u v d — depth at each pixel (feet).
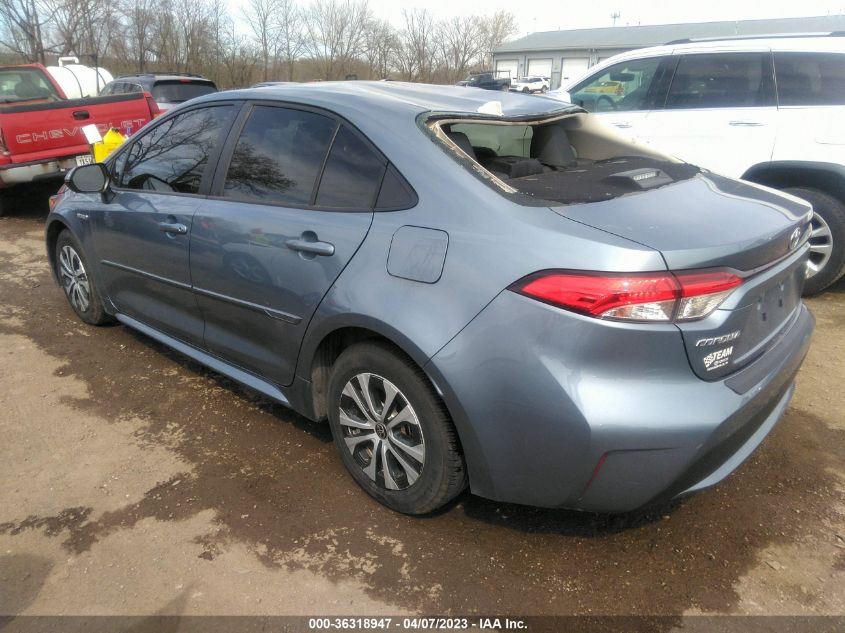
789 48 16.66
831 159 15.90
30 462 9.82
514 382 6.81
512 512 8.68
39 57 72.13
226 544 8.11
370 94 9.37
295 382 9.45
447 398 7.27
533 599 7.29
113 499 8.96
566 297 6.51
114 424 10.89
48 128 24.38
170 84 43.80
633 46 148.25
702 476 7.02
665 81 18.61
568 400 6.54
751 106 17.10
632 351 6.43
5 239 23.39
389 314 7.61
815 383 12.26
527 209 7.15
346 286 8.14
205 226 10.18
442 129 8.42
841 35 16.30
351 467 8.98
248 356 10.16
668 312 6.40
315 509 8.74
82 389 12.09
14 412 11.28
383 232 7.93
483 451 7.24
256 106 10.18
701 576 7.62
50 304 16.56
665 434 6.44
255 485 9.25
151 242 11.37
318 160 9.04
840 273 16.35
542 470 6.98
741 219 7.59
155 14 87.45
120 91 44.52
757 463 9.78
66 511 8.73
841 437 10.46
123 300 13.02
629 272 6.33
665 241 6.59
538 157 10.89
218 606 7.20
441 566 7.75
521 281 6.77
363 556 7.91
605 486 6.76
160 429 10.73
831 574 7.66
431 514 8.62
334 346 9.09
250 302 9.64
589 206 7.32
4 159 23.32
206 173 10.59
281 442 10.32
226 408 11.38
